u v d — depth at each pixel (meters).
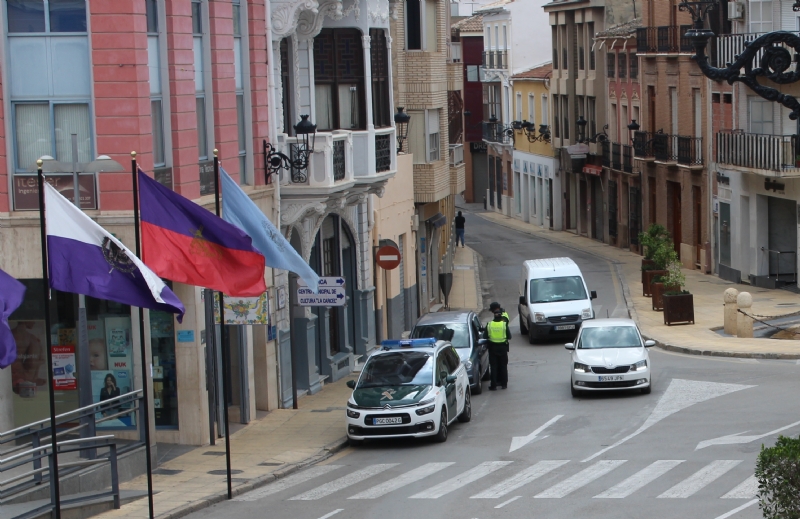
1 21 34.66
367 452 37.41
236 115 42.34
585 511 27.52
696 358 53.16
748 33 74.00
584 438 36.84
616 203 109.38
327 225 52.69
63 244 26.20
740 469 30.95
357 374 54.22
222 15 41.09
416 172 71.62
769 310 65.06
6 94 34.91
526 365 55.56
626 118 107.12
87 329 35.91
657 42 94.06
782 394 41.75
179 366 37.75
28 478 29.94
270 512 29.45
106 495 29.80
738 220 78.50
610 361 44.28
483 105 161.00
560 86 125.19
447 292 76.25
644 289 75.44
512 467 33.19
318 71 50.34
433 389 38.22
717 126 82.25
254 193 43.28
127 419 35.66
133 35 34.78
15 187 35.22
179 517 29.45
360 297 56.25
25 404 36.12
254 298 38.78
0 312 24.02
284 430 40.84
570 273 65.12
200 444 38.09
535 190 136.75
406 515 28.12
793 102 20.97
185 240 29.56
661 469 31.58
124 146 34.94
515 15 141.62
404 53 70.62
